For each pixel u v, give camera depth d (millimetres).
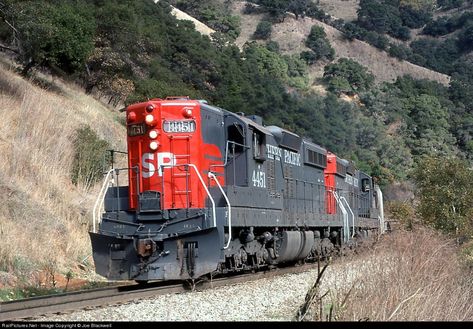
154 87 46281
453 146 92438
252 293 15219
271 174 21469
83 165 27938
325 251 27297
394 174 75812
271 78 80000
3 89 29578
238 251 18547
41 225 21203
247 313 12359
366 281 13734
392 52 133875
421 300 12805
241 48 115625
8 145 24812
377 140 80938
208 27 107750
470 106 108125
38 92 32938
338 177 31859
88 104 39062
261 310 12914
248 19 136875
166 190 17422
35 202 22391
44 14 35594
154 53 54625
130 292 14250
